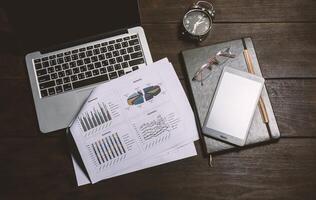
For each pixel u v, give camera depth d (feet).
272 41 2.97
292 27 3.00
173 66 2.91
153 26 2.97
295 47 2.97
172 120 2.79
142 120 2.79
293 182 2.75
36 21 2.62
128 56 2.86
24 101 2.85
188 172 2.76
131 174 2.76
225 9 3.01
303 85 2.90
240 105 2.78
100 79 2.83
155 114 2.80
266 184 2.75
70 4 2.53
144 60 2.86
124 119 2.79
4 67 2.89
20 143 2.79
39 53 2.86
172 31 2.96
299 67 2.93
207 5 3.02
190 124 2.79
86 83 2.82
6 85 2.87
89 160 2.74
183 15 2.99
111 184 2.75
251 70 2.85
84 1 2.53
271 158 2.78
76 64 2.84
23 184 2.75
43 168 2.77
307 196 2.74
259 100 2.80
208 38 2.97
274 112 2.85
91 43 2.87
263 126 2.77
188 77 2.84
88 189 2.74
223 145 2.74
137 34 2.88
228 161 2.77
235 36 2.98
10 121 2.82
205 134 2.75
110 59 2.85
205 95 2.82
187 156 2.76
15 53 2.90
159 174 2.76
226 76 2.83
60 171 2.77
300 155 2.78
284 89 2.89
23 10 2.51
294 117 2.85
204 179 2.75
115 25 2.82
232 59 2.87
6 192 2.74
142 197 2.74
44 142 2.80
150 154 2.75
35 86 2.81
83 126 2.77
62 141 2.80
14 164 2.77
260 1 3.02
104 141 2.76
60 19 2.64
